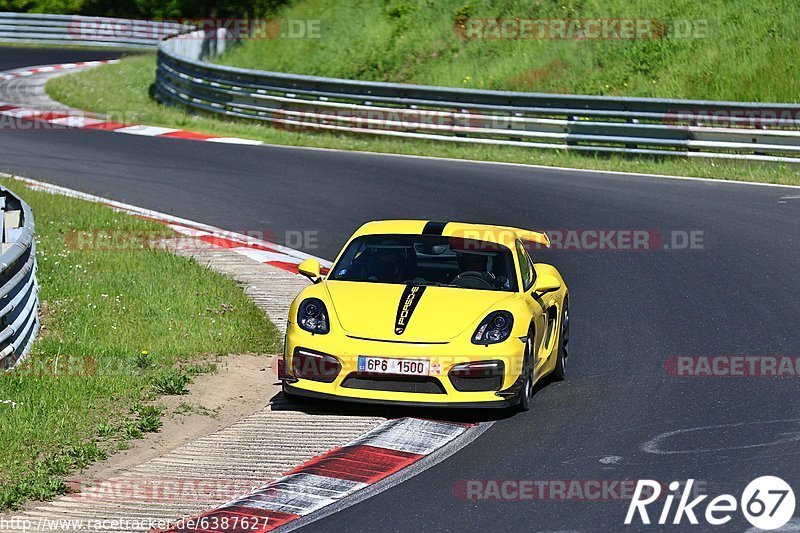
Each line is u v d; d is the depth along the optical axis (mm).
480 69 103500
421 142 79812
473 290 30469
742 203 58844
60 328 35844
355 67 112375
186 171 69562
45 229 51125
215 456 25453
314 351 28125
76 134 83188
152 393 29500
